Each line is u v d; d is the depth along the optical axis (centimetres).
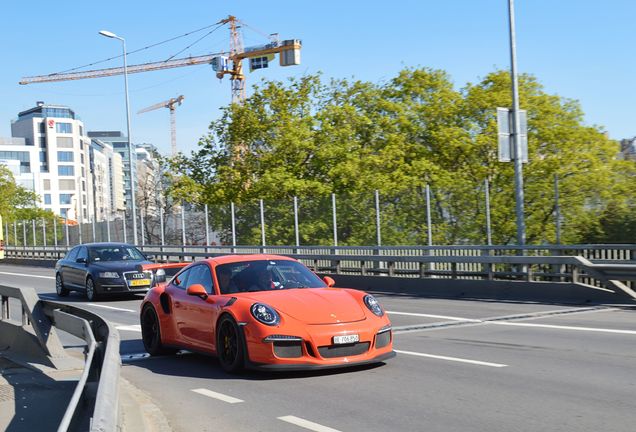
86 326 794
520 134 1925
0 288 1187
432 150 3497
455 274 1884
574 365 849
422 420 622
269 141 3972
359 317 835
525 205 2550
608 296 1505
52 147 15300
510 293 1697
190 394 780
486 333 1148
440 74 3669
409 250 2242
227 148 4153
